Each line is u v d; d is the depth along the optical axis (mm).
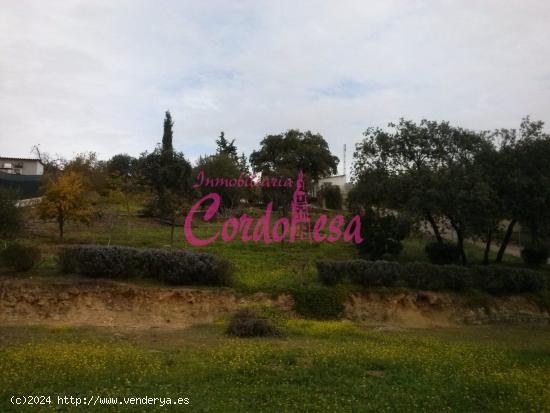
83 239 25781
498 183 25172
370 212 27484
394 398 9766
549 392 10539
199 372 11000
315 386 10383
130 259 20625
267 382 10555
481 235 26141
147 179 40406
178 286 20688
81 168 39312
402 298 22531
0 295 18031
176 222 33875
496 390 10617
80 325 17703
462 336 19359
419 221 26750
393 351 13820
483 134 27031
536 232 26141
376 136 28422
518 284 25531
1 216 23312
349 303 21516
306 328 17875
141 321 18812
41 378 10125
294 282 22234
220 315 19891
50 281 19016
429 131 27406
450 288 24281
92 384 9969
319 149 57531
